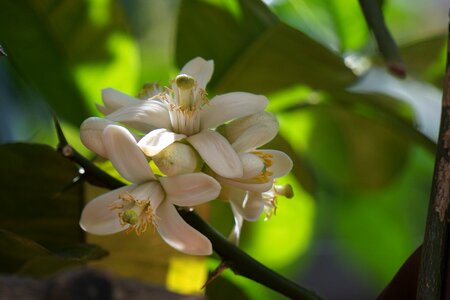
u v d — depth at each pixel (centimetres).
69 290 28
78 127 44
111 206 34
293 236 51
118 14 44
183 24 46
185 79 34
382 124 50
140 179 34
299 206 51
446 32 50
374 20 42
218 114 34
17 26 44
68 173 40
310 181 49
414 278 35
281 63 46
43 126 51
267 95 47
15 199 40
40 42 44
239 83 47
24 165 40
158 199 34
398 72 41
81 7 44
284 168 34
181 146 33
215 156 33
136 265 42
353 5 50
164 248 41
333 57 46
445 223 32
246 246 51
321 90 47
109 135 33
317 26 51
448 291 32
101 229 34
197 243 34
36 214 41
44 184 40
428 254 32
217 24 46
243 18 45
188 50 46
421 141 48
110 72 45
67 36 44
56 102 44
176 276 42
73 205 41
